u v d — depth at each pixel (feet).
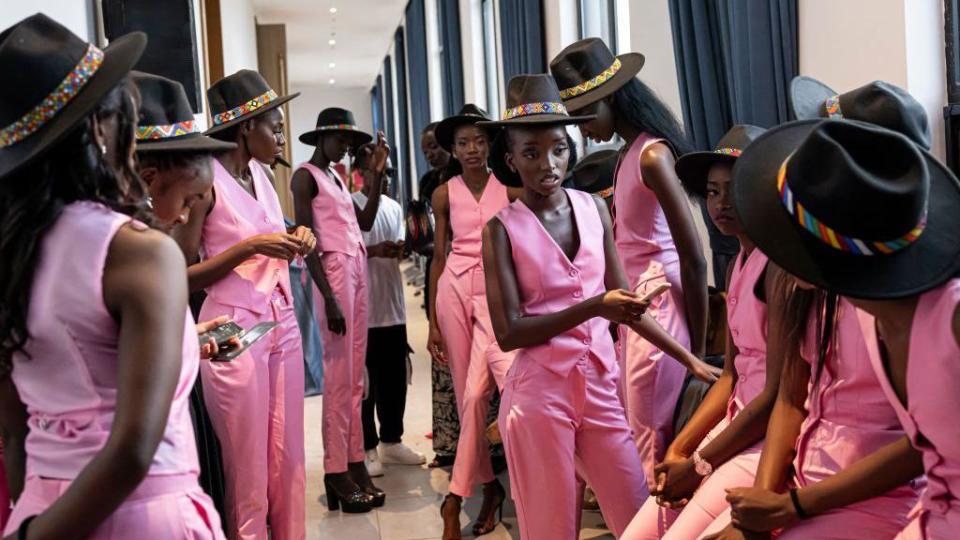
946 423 4.68
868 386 5.81
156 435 4.29
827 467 6.04
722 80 14.35
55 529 4.24
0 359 4.49
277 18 55.11
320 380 21.95
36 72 4.33
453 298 12.77
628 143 10.37
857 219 4.62
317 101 87.56
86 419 4.48
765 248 4.96
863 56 11.37
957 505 4.87
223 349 6.80
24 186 4.38
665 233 10.27
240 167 10.31
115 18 11.91
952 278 4.67
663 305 9.93
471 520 13.16
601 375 8.54
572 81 10.21
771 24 12.71
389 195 17.89
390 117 68.69
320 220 13.73
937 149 10.84
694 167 8.52
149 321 4.33
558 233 8.48
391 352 16.07
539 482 8.36
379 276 15.98
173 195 7.62
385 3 52.75
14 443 4.87
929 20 10.73
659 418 9.71
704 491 7.11
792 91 7.34
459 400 12.92
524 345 8.20
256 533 9.55
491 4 36.01
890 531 5.70
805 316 6.31
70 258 4.37
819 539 5.80
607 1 23.56
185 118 7.75
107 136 4.54
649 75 17.28
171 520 4.64
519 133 8.34
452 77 40.22
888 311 4.86
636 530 7.79
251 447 9.44
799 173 4.80
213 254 9.59
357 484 14.12
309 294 21.86
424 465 16.07
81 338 4.42
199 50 20.30
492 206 12.80
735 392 7.75
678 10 14.87
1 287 4.38
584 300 8.36
